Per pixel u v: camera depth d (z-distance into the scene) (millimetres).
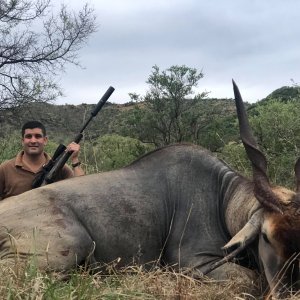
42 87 8117
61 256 2193
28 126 2891
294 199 1946
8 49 8320
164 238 2410
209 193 2428
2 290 1700
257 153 2012
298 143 3998
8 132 7766
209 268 2146
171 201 2430
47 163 2795
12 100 8117
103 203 2355
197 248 2342
